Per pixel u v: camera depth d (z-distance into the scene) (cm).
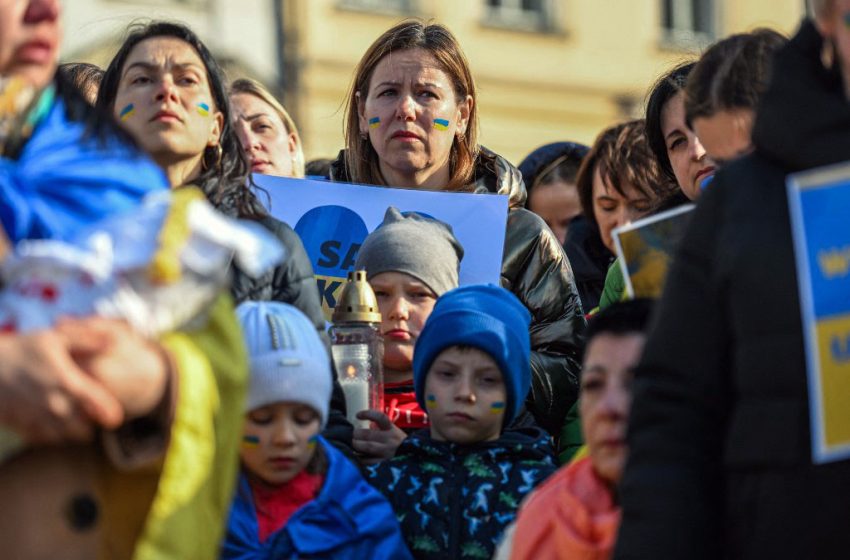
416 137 716
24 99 391
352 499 529
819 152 382
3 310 370
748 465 379
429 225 668
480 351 575
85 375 363
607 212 814
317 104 2508
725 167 405
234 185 613
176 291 382
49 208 378
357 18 2555
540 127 2816
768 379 379
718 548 391
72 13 2167
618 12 2870
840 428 371
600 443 456
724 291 393
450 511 552
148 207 382
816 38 399
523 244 708
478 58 2755
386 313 644
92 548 380
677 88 659
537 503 471
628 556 390
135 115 604
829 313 375
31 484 375
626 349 459
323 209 698
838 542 368
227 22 2397
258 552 512
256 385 511
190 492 386
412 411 637
